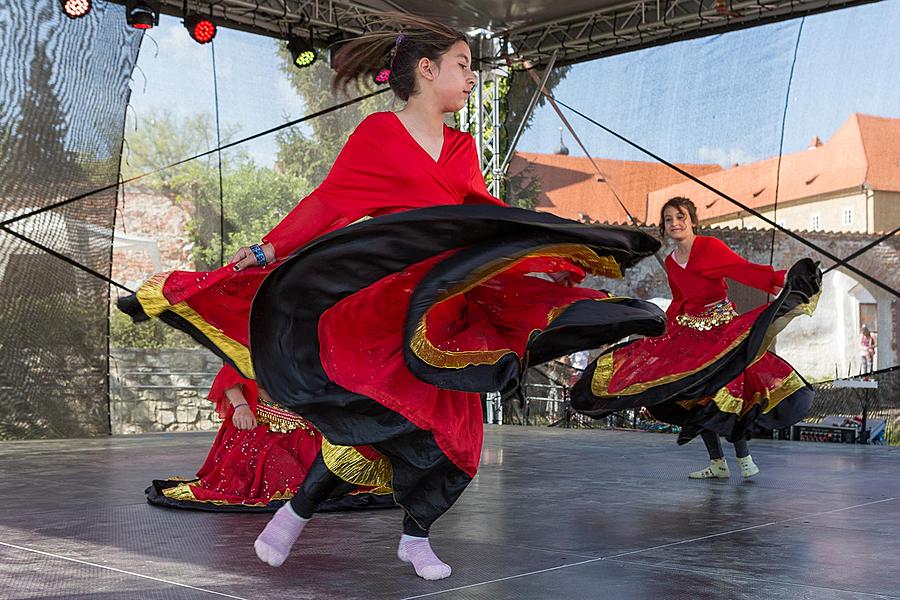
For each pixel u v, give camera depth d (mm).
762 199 7816
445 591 2320
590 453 6223
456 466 2314
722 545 2992
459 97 2402
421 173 2342
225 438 3857
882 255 7223
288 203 8797
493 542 3027
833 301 7480
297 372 2205
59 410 7586
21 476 4934
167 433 8164
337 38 8320
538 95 9023
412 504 2361
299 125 8758
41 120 7410
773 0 7508
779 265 7730
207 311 2465
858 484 4598
